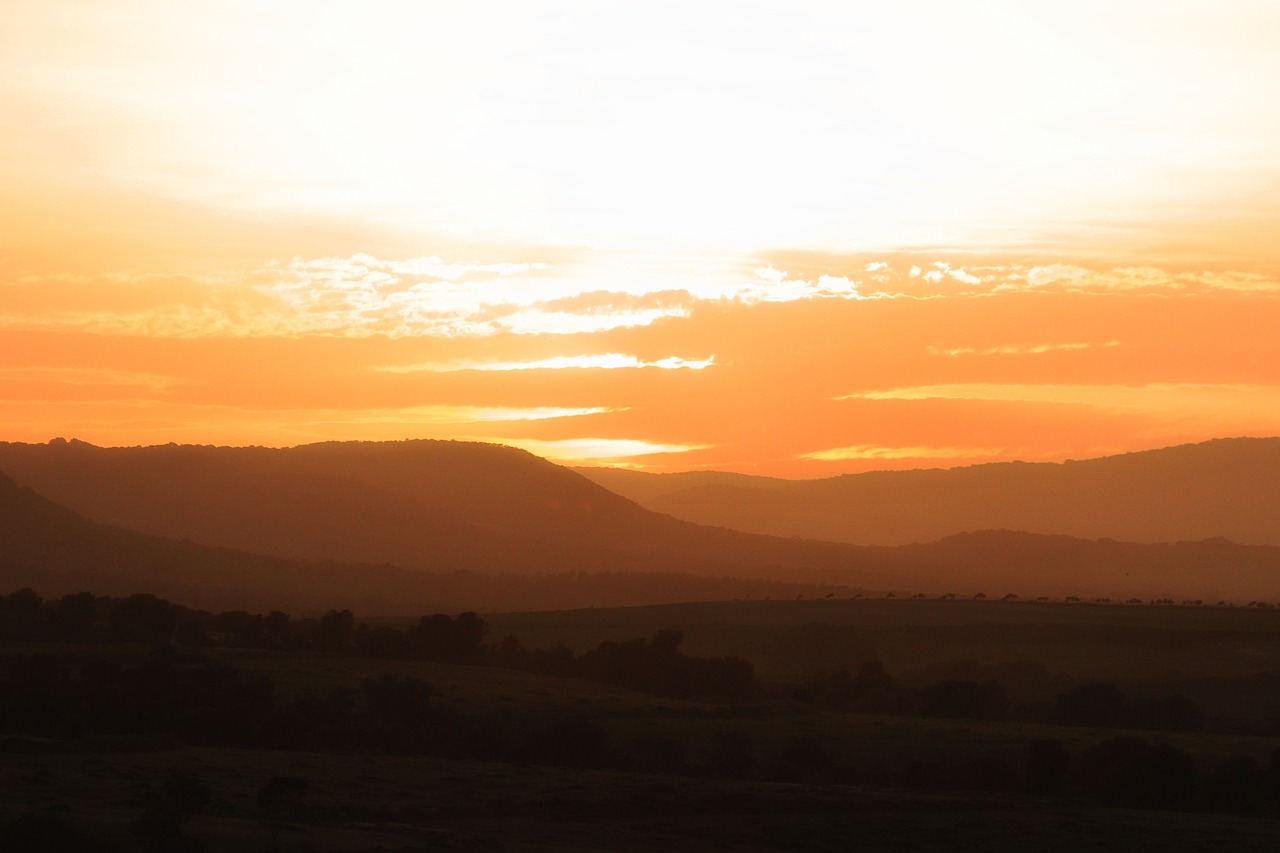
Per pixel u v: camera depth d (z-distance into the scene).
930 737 140.75
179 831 71.56
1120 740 125.25
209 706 136.75
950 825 96.06
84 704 128.88
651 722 147.38
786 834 92.38
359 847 75.19
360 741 129.25
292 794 85.94
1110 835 93.50
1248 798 112.38
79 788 87.94
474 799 97.25
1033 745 119.44
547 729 128.62
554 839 86.69
